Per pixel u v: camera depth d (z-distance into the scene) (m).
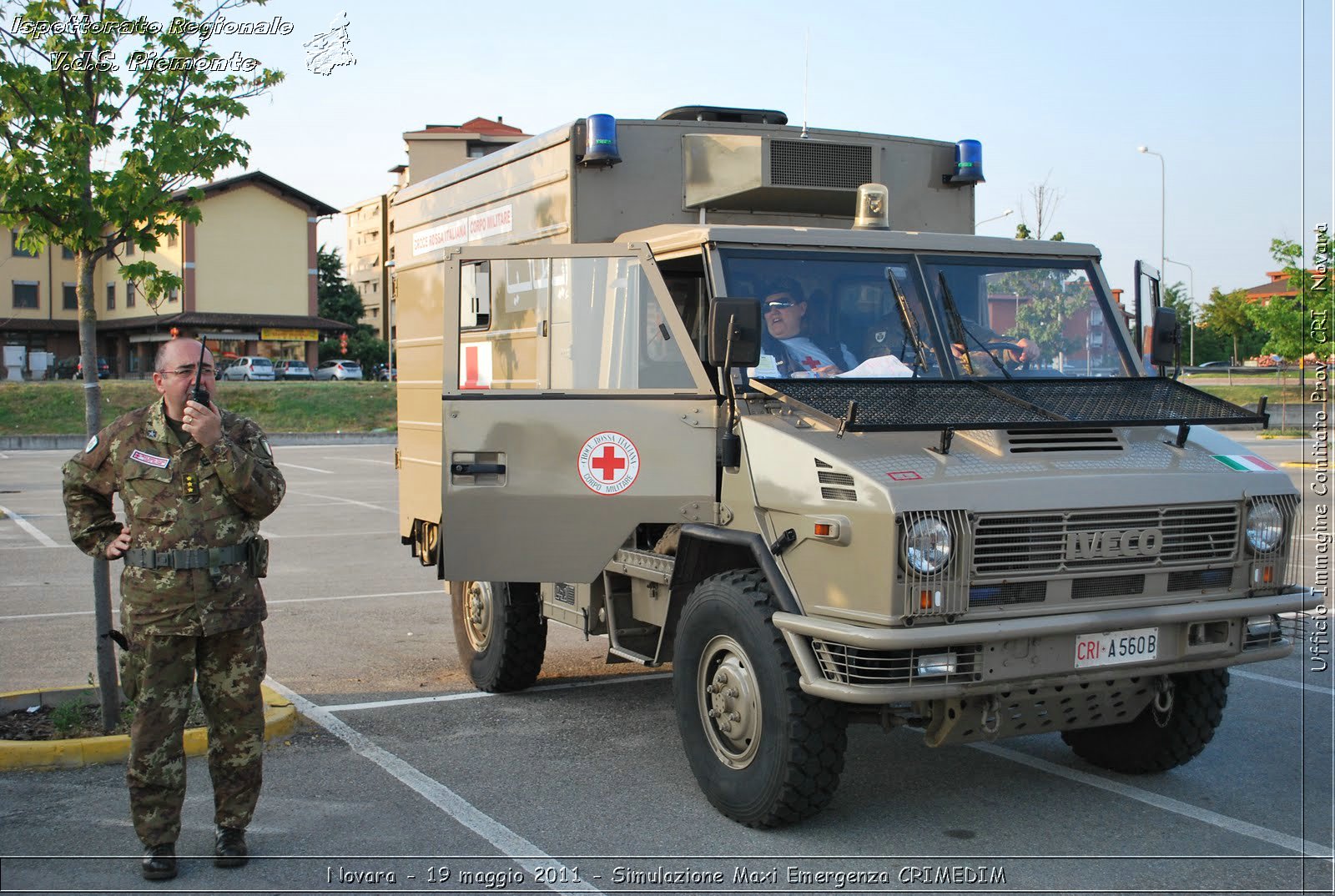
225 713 4.88
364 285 89.38
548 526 5.91
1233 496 5.34
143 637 4.68
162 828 4.75
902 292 6.07
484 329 6.05
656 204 6.81
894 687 4.73
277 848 5.11
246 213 57.31
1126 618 5.03
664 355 5.77
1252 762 6.34
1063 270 6.47
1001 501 4.86
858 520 4.81
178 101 6.74
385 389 47.09
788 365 5.71
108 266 60.28
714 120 7.20
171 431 4.76
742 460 5.46
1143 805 5.68
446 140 49.72
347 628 9.90
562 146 6.74
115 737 6.19
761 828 5.30
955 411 5.32
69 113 6.51
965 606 4.80
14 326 58.31
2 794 5.68
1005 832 5.32
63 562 13.83
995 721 4.96
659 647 6.04
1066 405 5.55
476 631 7.96
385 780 6.01
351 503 20.55
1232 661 5.38
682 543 5.73
